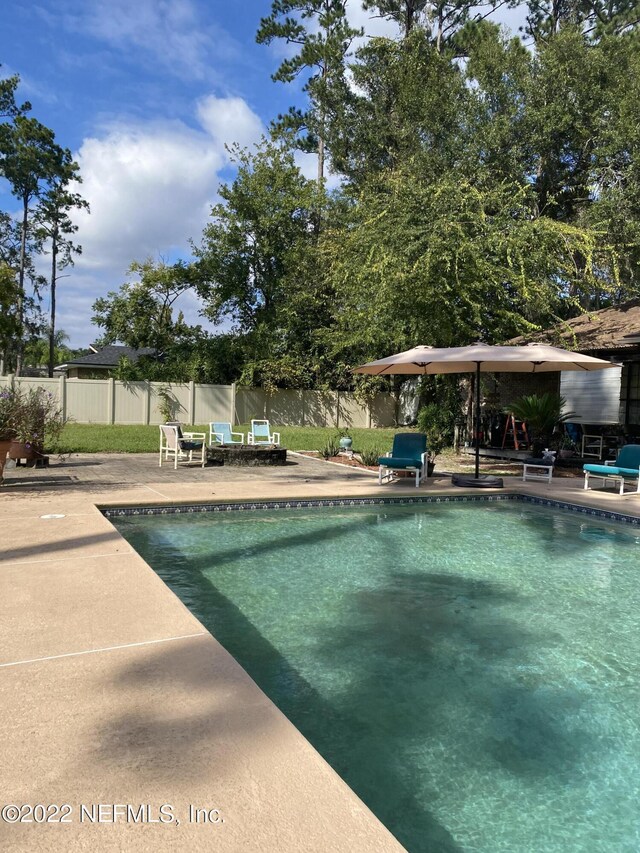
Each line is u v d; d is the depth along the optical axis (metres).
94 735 2.17
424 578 5.72
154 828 1.68
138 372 29.05
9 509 7.08
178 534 7.21
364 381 28.58
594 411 16.17
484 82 21.81
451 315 14.87
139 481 10.29
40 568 4.53
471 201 15.30
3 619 3.42
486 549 6.86
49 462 13.20
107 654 2.95
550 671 3.78
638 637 4.36
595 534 7.66
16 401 9.27
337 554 6.53
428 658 3.94
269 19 30.30
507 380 21.05
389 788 2.56
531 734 3.03
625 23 23.16
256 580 5.55
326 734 2.99
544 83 20.66
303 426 27.91
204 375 29.09
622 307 18.55
